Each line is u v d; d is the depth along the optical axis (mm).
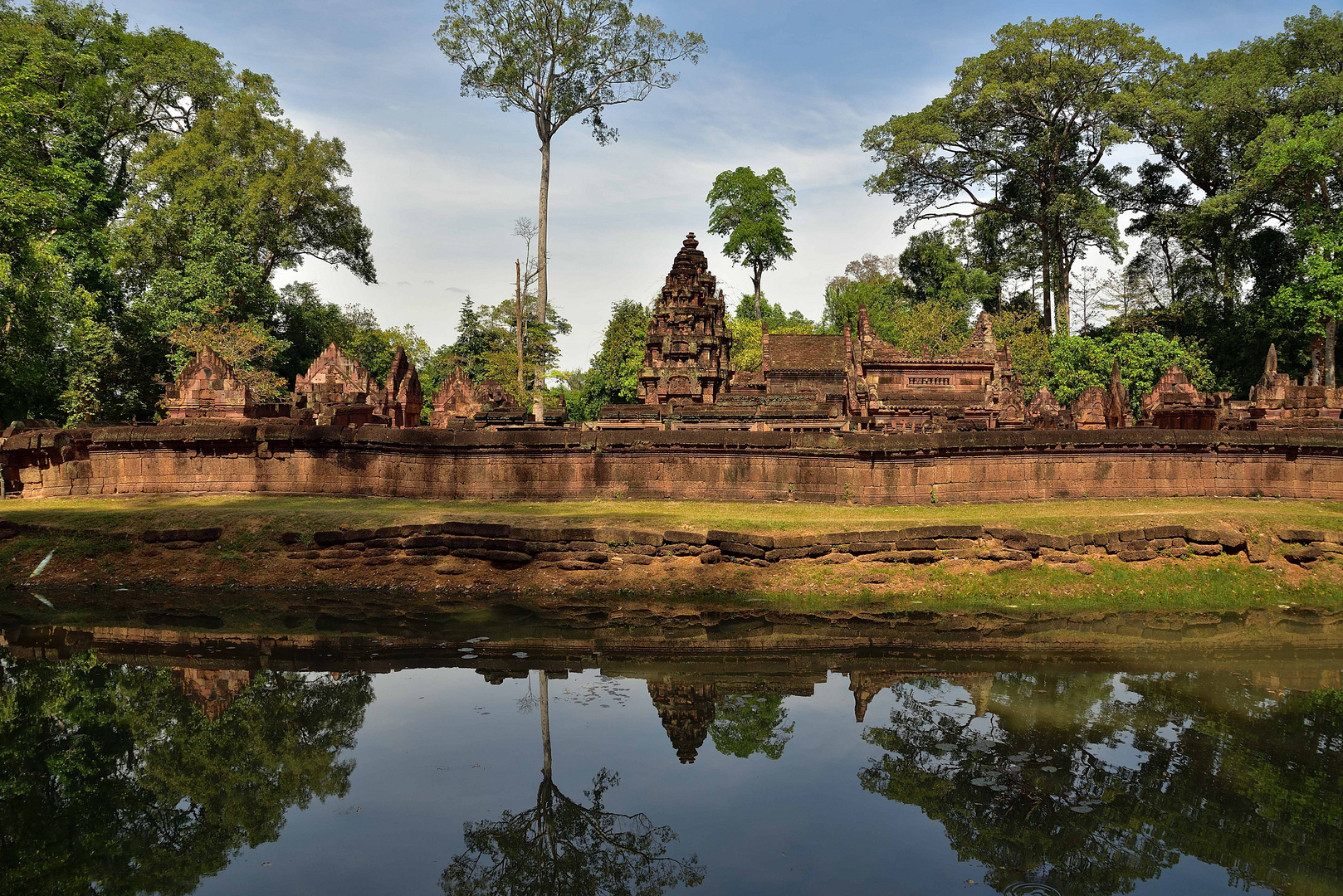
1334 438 17828
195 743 8758
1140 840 6633
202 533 15516
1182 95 52156
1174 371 26000
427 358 56812
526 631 12547
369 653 11547
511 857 6457
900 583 14211
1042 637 12359
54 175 26844
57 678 10594
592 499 18578
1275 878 6027
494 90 43188
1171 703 9672
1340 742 8477
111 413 32750
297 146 50750
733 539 14719
